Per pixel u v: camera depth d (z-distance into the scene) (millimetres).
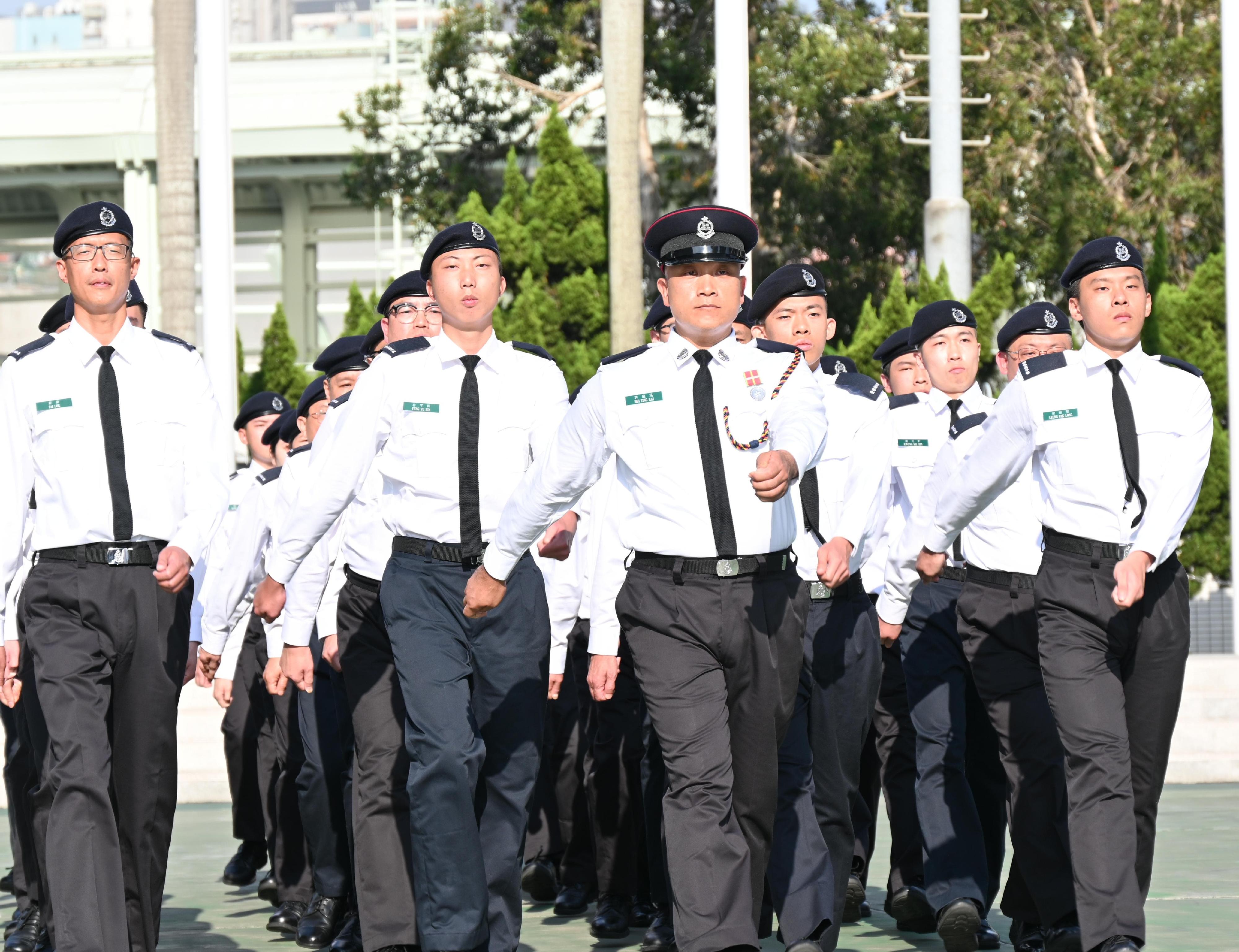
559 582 10523
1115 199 46125
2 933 10102
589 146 48625
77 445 7832
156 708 7938
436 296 8023
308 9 79688
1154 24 45875
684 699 7098
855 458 8555
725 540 7047
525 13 45594
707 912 6871
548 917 10828
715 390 7164
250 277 62562
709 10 45969
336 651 9078
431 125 46688
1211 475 34469
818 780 8438
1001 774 9945
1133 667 7973
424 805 7555
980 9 46469
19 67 60438
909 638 9703
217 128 26375
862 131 46344
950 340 10508
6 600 8094
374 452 8008
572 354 36250
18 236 63250
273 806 10945
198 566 10336
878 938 9602
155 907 8086
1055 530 8055
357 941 9344
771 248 47656
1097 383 8000
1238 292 24172
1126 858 7645
